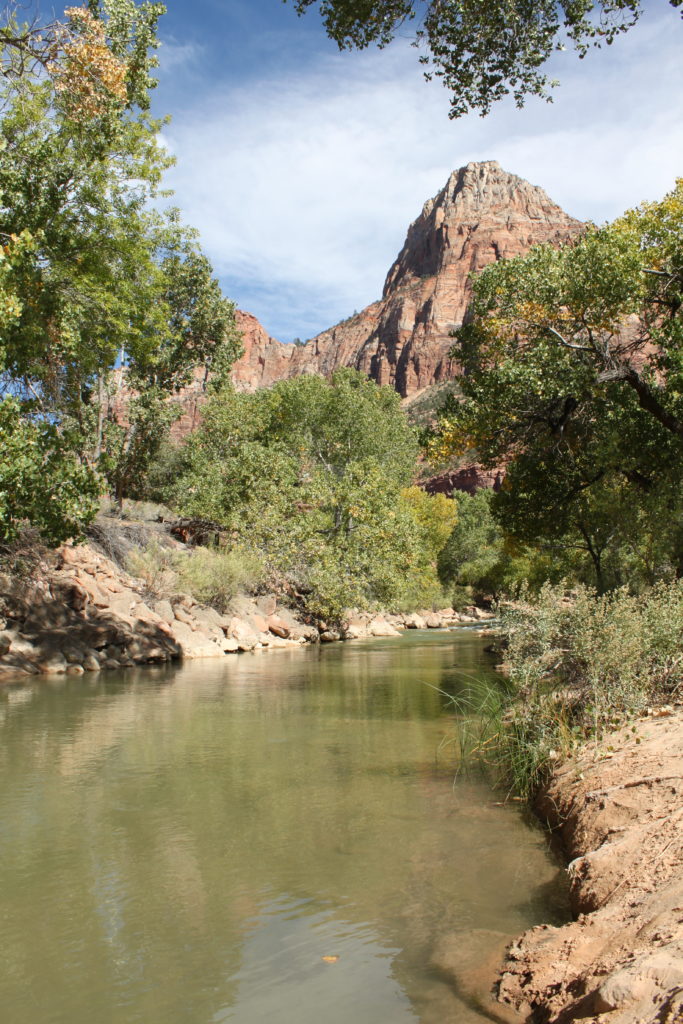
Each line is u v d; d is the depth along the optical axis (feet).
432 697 40.11
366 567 76.95
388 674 52.34
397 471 150.51
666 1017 6.66
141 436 120.16
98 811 18.95
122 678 51.31
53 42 43.01
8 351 47.93
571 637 24.11
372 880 14.25
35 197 51.88
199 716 34.40
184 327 135.23
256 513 94.48
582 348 49.85
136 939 11.76
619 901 11.79
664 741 18.44
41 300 51.03
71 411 63.72
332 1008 9.62
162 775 22.81
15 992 10.14
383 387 181.16
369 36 31.63
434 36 31.04
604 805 16.01
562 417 53.67
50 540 48.32
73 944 11.61
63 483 45.70
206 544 111.04
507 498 66.08
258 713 35.17
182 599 79.61
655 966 8.01
